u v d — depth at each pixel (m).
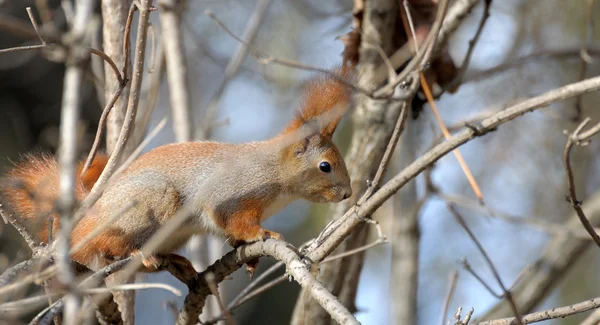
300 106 9.76
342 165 9.92
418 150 12.78
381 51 9.09
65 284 5.11
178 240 9.42
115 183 9.07
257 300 17.91
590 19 10.45
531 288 12.08
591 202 12.65
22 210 8.57
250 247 7.94
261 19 11.61
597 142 16.08
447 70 10.48
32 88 16.53
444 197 11.22
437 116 8.95
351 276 10.41
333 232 7.43
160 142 15.33
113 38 9.80
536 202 16.27
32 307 6.16
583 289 16.91
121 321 8.23
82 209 6.71
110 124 9.77
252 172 9.50
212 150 9.58
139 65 7.30
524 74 14.66
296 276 6.53
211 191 9.23
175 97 11.20
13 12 15.21
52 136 15.45
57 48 6.29
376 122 10.43
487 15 9.91
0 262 9.41
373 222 7.28
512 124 16.03
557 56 10.81
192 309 8.58
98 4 12.86
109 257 9.08
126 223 8.96
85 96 14.40
